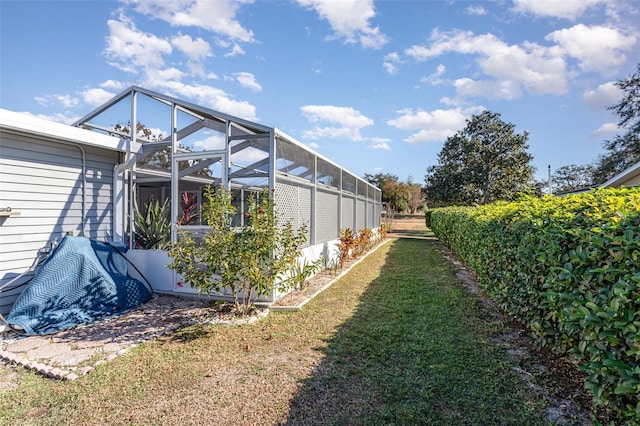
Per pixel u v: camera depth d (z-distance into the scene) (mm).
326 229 9344
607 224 2350
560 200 3838
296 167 7023
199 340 4191
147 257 6500
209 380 3217
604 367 2150
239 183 6094
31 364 3557
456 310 5352
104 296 5285
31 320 4613
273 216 5203
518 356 3654
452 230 11836
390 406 2768
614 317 2096
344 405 2795
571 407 2699
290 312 5324
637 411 1933
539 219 3547
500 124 25594
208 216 5062
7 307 5000
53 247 5605
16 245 5195
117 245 6332
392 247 15102
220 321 4816
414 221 37094
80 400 2914
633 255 2053
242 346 4000
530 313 3689
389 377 3236
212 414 2691
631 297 2074
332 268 9109
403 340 4145
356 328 4574
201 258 5109
